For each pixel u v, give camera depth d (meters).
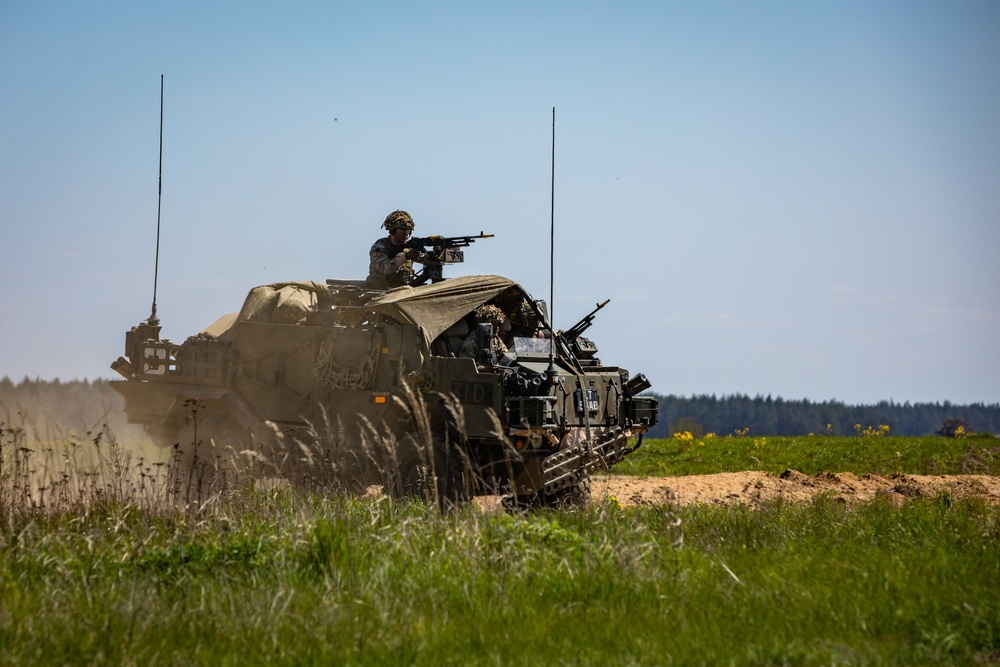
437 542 26.53
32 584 24.34
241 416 43.25
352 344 41.19
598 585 23.52
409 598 22.72
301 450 41.44
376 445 39.81
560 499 40.81
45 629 20.45
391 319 40.84
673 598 22.94
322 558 25.28
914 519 32.91
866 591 23.38
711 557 26.78
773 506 36.41
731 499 43.69
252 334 43.81
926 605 22.22
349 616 21.47
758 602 22.52
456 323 41.06
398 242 46.59
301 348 42.50
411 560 25.12
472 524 27.47
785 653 19.23
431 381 38.81
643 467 62.38
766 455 67.25
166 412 46.06
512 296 43.38
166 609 21.94
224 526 29.55
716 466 62.94
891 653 19.48
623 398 43.00
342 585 23.58
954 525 32.19
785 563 26.38
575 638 20.36
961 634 20.50
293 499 32.97
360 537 27.31
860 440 76.31
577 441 39.38
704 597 22.92
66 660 19.14
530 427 36.66
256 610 21.55
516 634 20.42
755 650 19.39
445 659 19.19
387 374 40.16
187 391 45.28
